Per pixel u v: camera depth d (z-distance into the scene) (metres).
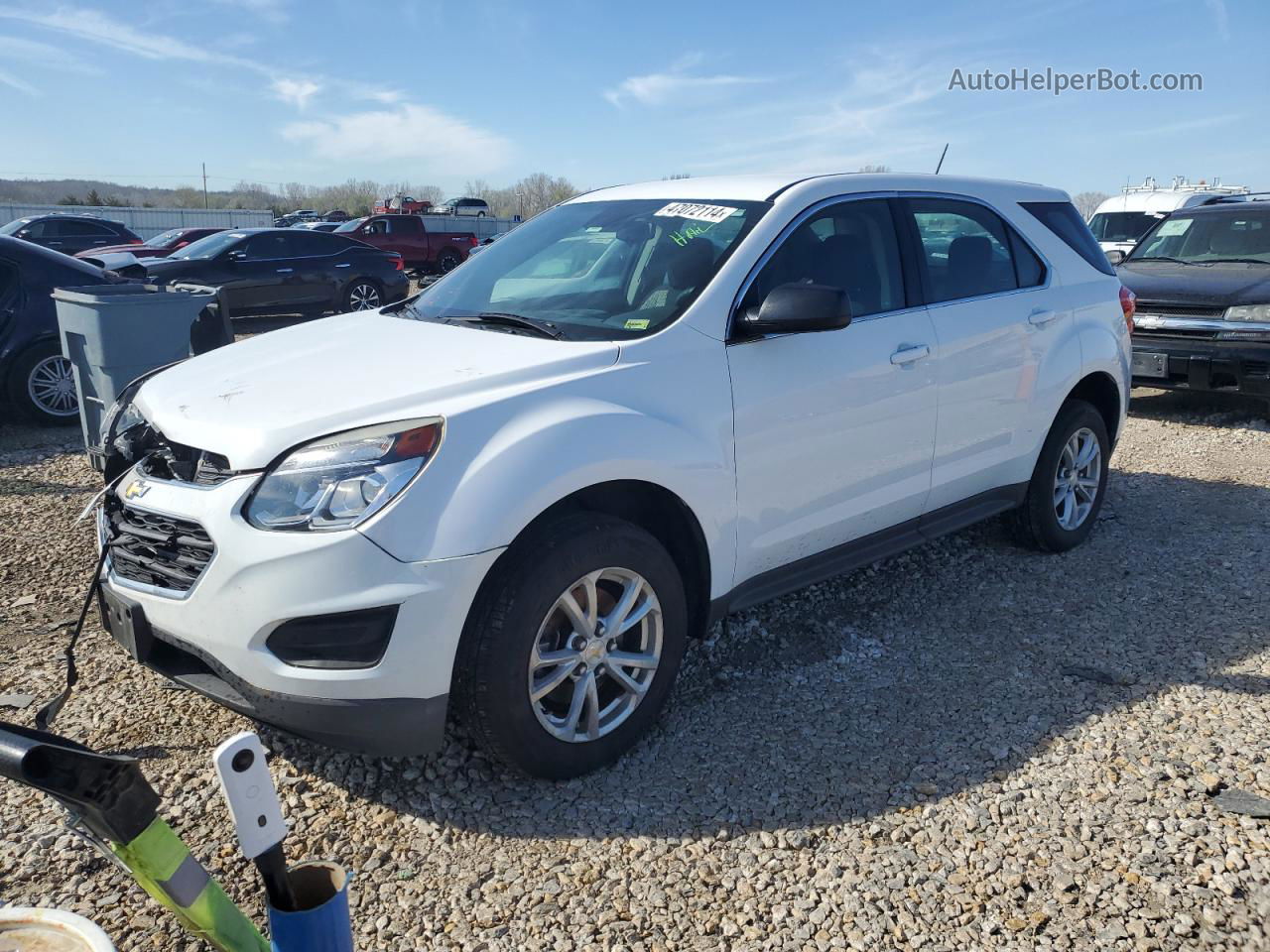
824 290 3.29
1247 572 4.82
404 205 45.31
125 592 2.97
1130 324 5.36
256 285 14.88
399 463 2.70
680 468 3.19
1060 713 3.51
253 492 2.72
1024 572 4.85
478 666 2.80
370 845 2.80
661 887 2.64
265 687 2.71
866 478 3.92
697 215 3.86
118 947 2.41
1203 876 2.66
